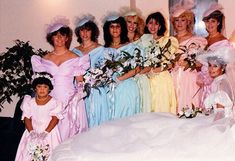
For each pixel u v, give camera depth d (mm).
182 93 5277
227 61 3623
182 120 3500
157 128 3363
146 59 5145
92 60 5109
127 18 5309
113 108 5094
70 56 4863
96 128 3490
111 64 4980
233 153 2869
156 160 2861
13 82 5840
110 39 5172
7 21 6652
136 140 3146
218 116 3455
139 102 5184
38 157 4180
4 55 5844
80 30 5180
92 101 5023
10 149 4953
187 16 5438
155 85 5242
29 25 6668
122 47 5129
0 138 5109
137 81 5176
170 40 5250
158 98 5242
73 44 6492
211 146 2949
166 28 5578
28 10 6664
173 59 5238
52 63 4789
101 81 4922
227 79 3547
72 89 4816
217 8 5453
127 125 3467
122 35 5176
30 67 5820
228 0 6297
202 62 4539
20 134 5176
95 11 6691
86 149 3037
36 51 6422
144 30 5488
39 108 4488
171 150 2936
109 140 3188
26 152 4383
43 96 4496
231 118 3336
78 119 4859
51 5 6676
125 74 5043
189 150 2930
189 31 5480
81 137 3338
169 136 3156
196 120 3516
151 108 5262
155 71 5199
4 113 6672
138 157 2898
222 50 3648
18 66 5844
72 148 3141
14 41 6656
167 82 5250
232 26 6305
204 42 5391
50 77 4625
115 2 6715
